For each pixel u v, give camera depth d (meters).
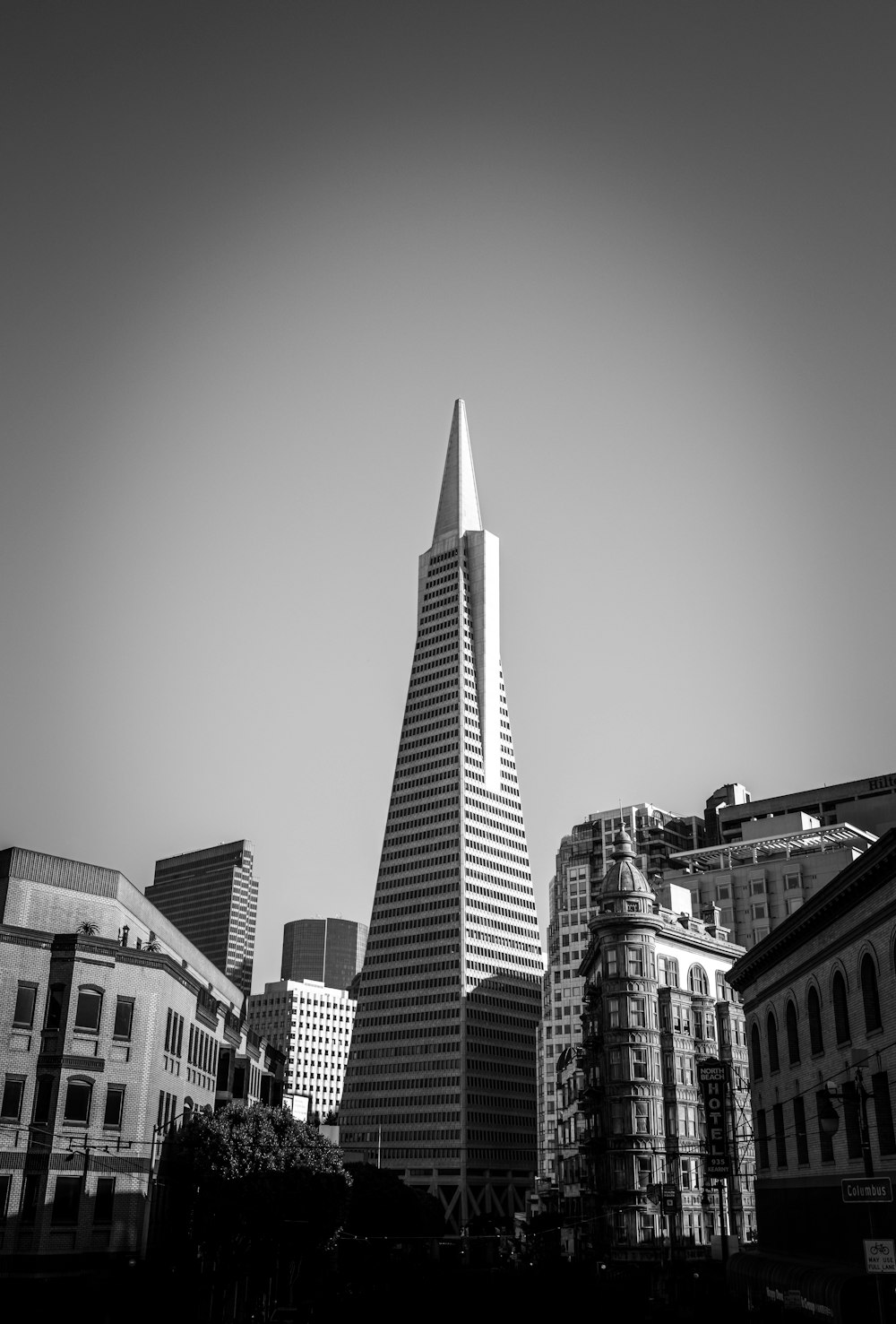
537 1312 85.06
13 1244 69.50
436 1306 90.44
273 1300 96.25
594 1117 138.00
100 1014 76.50
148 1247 78.00
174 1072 88.12
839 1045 69.75
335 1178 91.44
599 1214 130.00
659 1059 129.38
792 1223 77.25
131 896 87.94
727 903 172.38
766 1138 80.50
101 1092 75.12
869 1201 47.91
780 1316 70.81
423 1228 186.38
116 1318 71.94
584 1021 147.25
